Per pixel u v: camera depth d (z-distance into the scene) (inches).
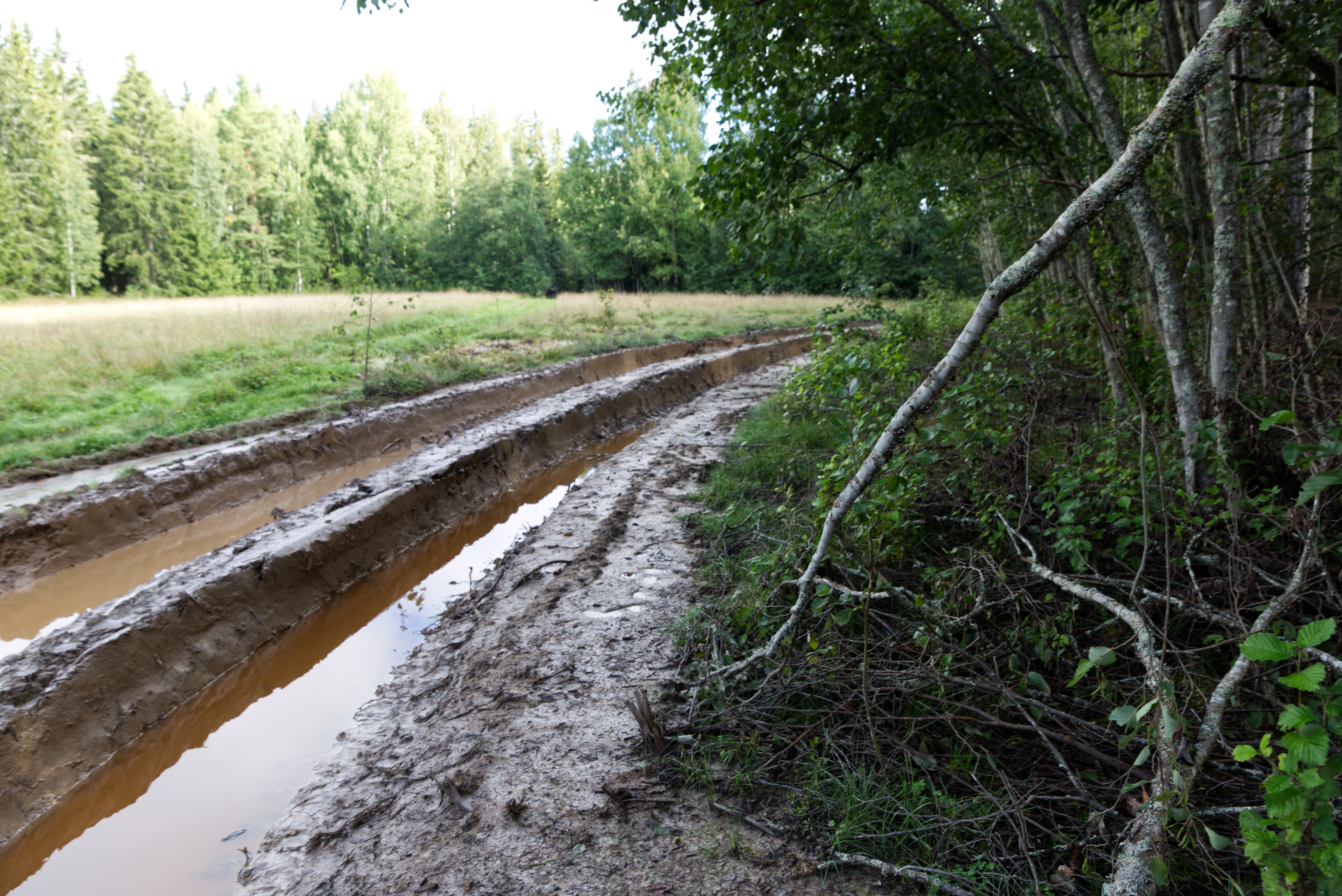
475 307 1011.9
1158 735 86.4
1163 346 237.1
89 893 123.0
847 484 135.6
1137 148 82.0
